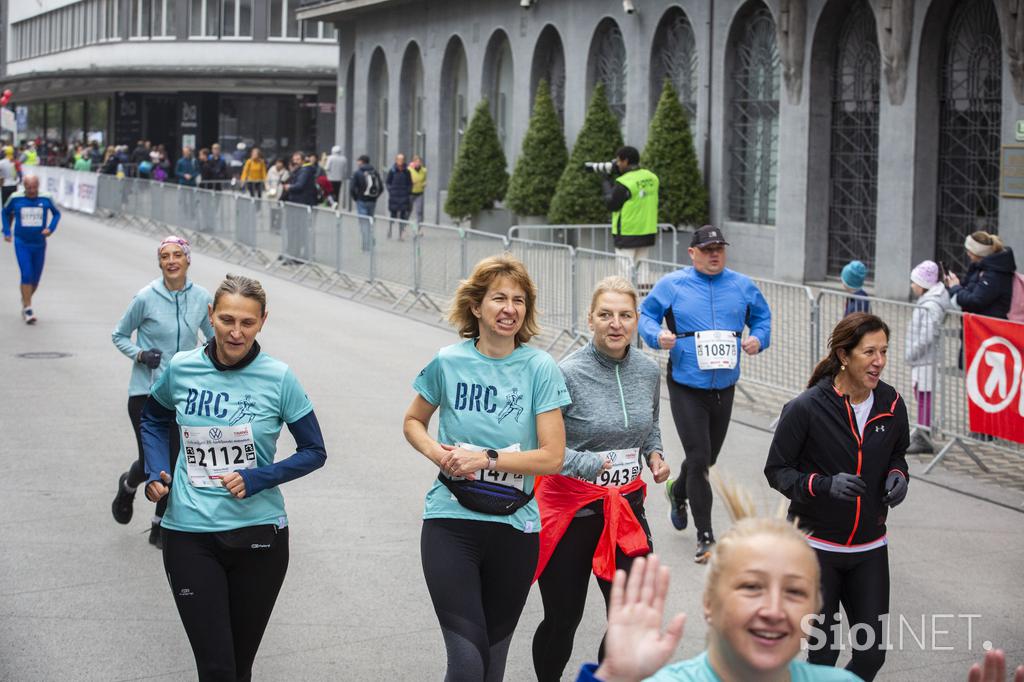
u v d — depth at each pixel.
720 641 3.93
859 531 7.72
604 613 10.24
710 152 34.88
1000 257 16.47
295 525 12.45
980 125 26.84
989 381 14.34
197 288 11.84
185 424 7.57
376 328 25.52
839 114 30.92
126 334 11.60
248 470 7.47
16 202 24.97
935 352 15.23
